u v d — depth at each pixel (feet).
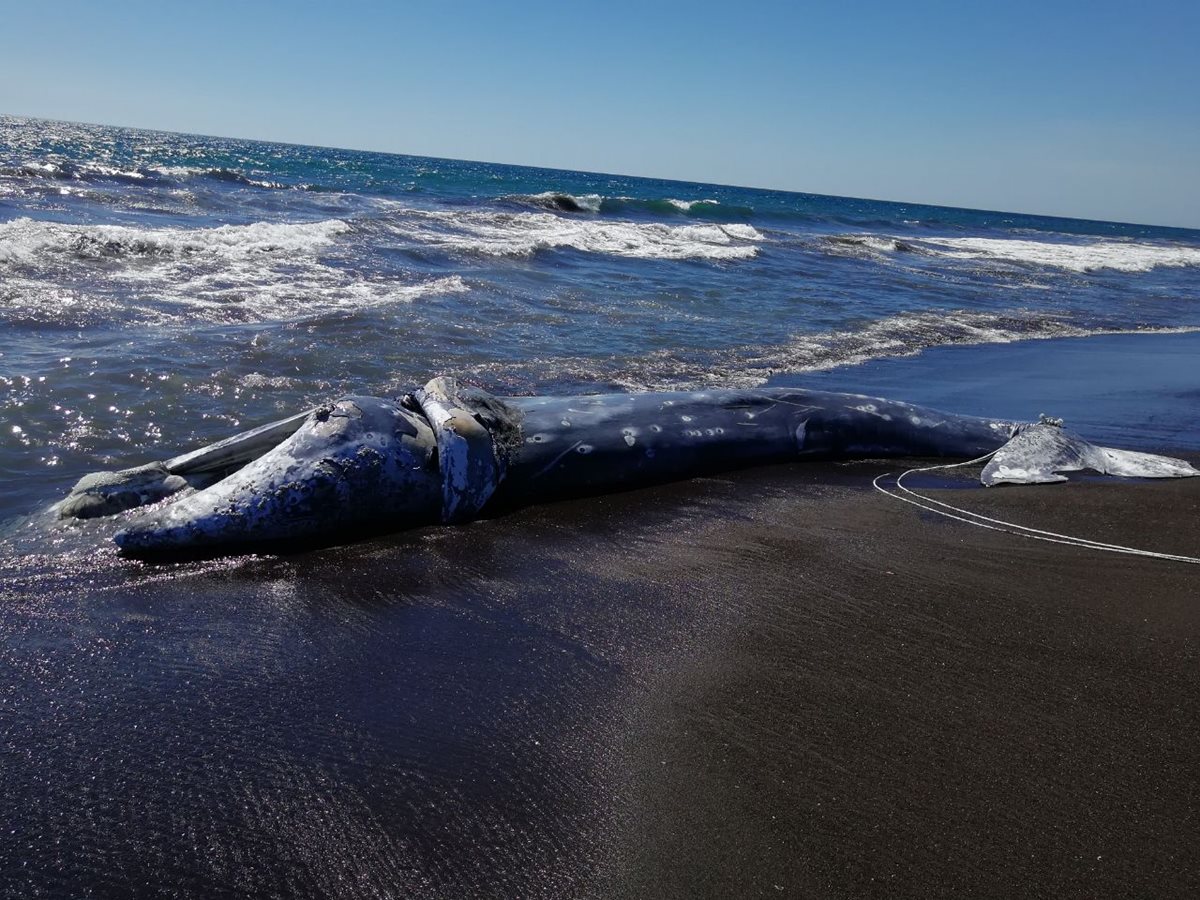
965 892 7.43
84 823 7.95
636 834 8.01
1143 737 9.66
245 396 20.35
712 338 31.83
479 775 8.78
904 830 8.11
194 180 66.18
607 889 7.39
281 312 28.12
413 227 49.90
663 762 9.04
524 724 9.66
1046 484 18.74
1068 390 28.71
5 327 23.32
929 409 21.89
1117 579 13.92
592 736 9.46
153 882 7.34
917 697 10.33
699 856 7.76
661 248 54.24
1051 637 11.89
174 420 18.62
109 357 21.76
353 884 7.39
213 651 10.94
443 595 12.73
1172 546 15.43
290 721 9.57
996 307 47.65
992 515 16.79
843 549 14.92
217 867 7.52
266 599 12.35
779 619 12.27
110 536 13.88
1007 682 10.71
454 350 26.02
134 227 40.04
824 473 19.31
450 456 15.17
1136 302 57.11
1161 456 20.89
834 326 36.70
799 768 8.96
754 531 15.66
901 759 9.14
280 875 7.47
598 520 15.99
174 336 24.17
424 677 10.55
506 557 14.16
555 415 17.57
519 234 53.06
